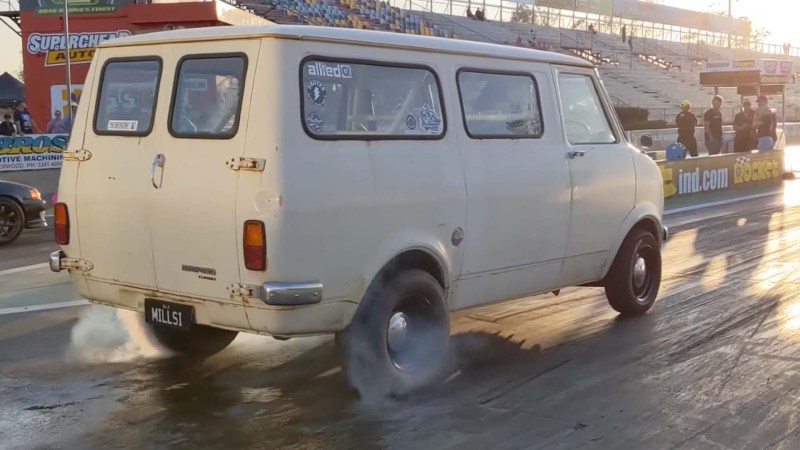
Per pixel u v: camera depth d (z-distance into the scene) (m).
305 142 4.59
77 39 23.70
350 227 4.76
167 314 5.05
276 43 4.59
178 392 5.39
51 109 24.03
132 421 4.89
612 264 6.99
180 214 4.82
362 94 4.93
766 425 4.78
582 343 6.48
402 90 5.16
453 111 5.44
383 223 4.93
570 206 6.30
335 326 4.84
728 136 22.27
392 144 5.03
